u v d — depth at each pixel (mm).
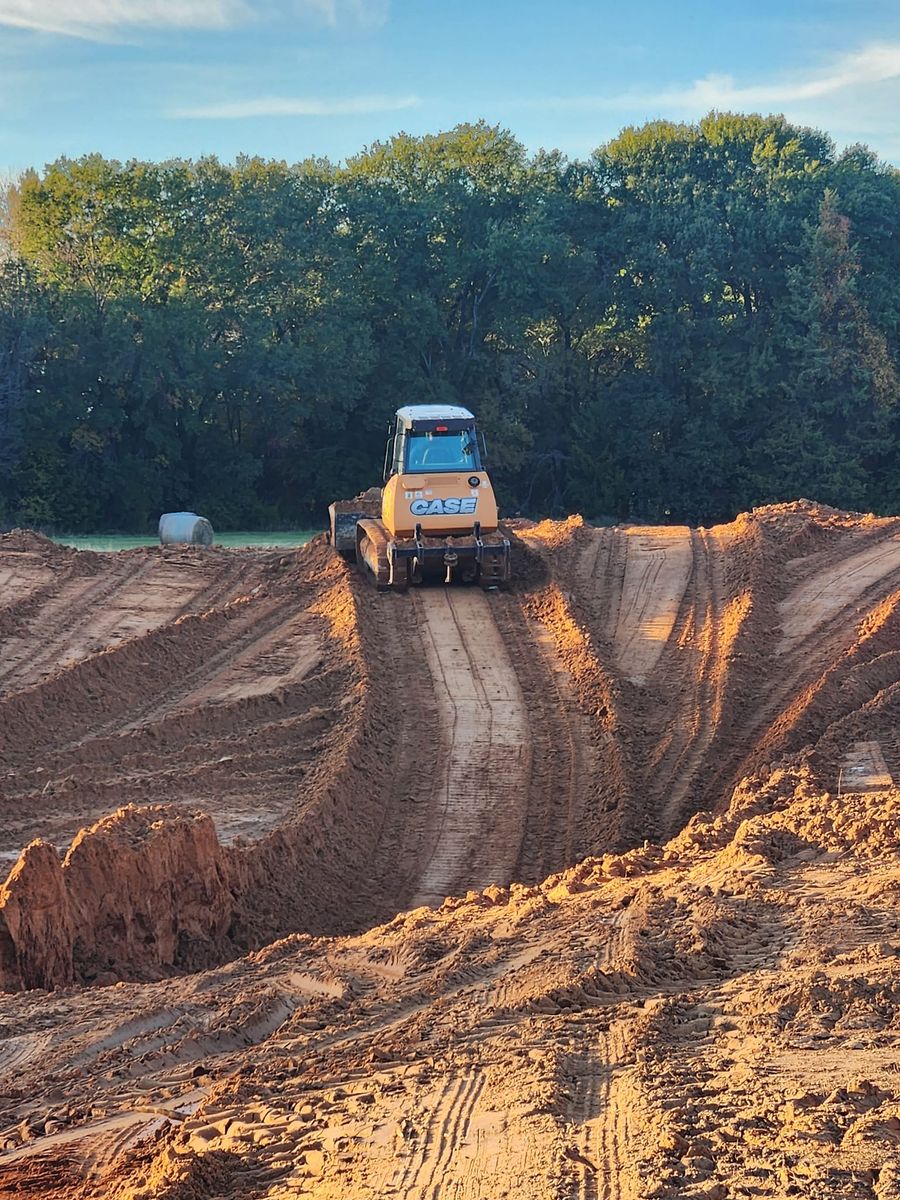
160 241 62156
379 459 68500
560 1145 7922
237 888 17750
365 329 63688
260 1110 9562
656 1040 9953
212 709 24672
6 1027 13203
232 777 21875
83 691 25578
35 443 61031
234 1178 8406
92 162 61812
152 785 21422
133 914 16562
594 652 27172
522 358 69000
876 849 14914
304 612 31344
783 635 28812
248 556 37938
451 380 68688
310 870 19031
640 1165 7395
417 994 12461
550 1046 9992
